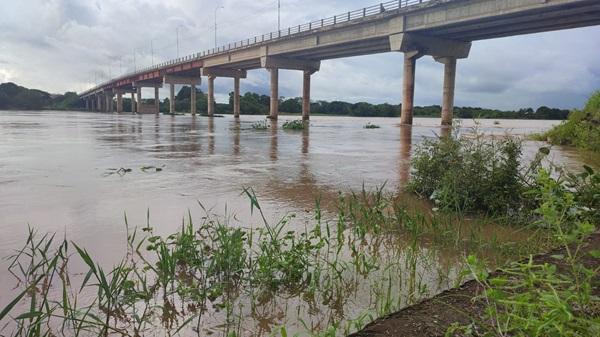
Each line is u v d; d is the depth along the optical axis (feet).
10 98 540.93
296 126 136.05
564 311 7.92
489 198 24.93
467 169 26.21
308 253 17.38
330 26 181.98
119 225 22.38
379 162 51.16
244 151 62.90
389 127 158.61
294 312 13.48
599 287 12.32
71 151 59.21
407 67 169.37
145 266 16.74
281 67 229.86
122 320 12.92
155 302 14.12
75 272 16.21
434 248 19.40
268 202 28.48
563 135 77.77
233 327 12.53
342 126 166.91
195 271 16.58
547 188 11.64
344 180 37.70
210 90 295.28
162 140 82.38
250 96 466.70
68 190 31.45
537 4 116.06
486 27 144.36
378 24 165.99
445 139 30.09
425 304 12.72
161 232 21.25
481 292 13.29
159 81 409.28
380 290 14.97
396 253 18.93
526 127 161.58
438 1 140.36
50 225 22.22
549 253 16.37
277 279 15.64
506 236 21.08
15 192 30.53
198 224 22.70
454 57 173.78
